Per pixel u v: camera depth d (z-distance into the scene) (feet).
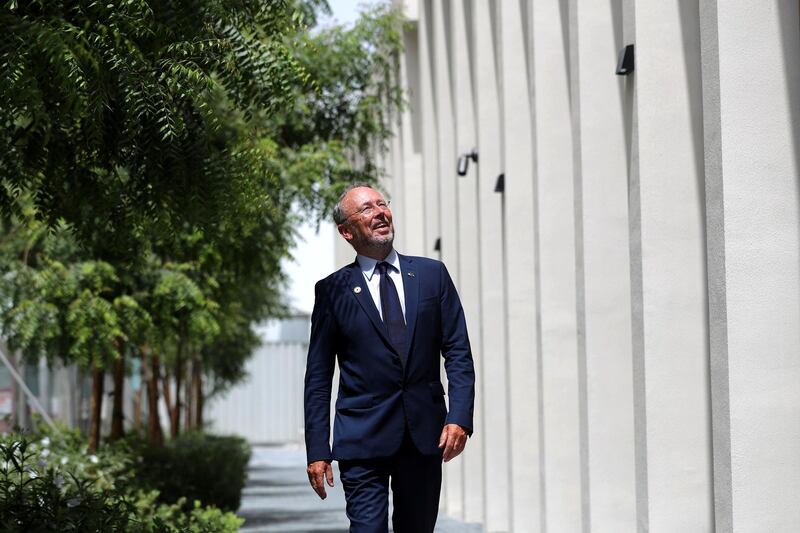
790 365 25.26
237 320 87.92
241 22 26.86
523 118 51.06
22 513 26.78
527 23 50.16
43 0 22.52
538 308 45.03
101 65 22.44
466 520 64.85
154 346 56.90
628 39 33.22
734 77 25.48
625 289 38.11
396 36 68.13
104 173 29.63
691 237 32.22
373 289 21.11
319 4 44.91
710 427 31.94
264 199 28.94
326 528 59.77
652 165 32.32
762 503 25.08
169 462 63.98
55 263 53.01
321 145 61.16
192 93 24.23
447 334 21.21
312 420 21.24
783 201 25.41
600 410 38.04
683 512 31.73
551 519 44.34
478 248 61.87
